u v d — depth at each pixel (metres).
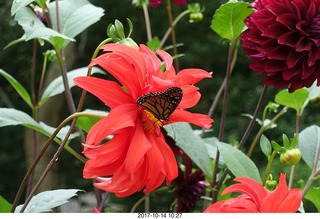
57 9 1.23
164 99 0.80
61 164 5.52
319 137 1.26
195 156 1.17
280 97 1.35
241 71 5.93
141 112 0.81
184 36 6.20
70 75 1.41
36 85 6.34
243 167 1.07
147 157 0.81
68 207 5.30
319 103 1.34
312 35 1.08
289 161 1.06
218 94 1.47
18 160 6.06
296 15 1.10
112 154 0.79
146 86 0.81
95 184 0.80
